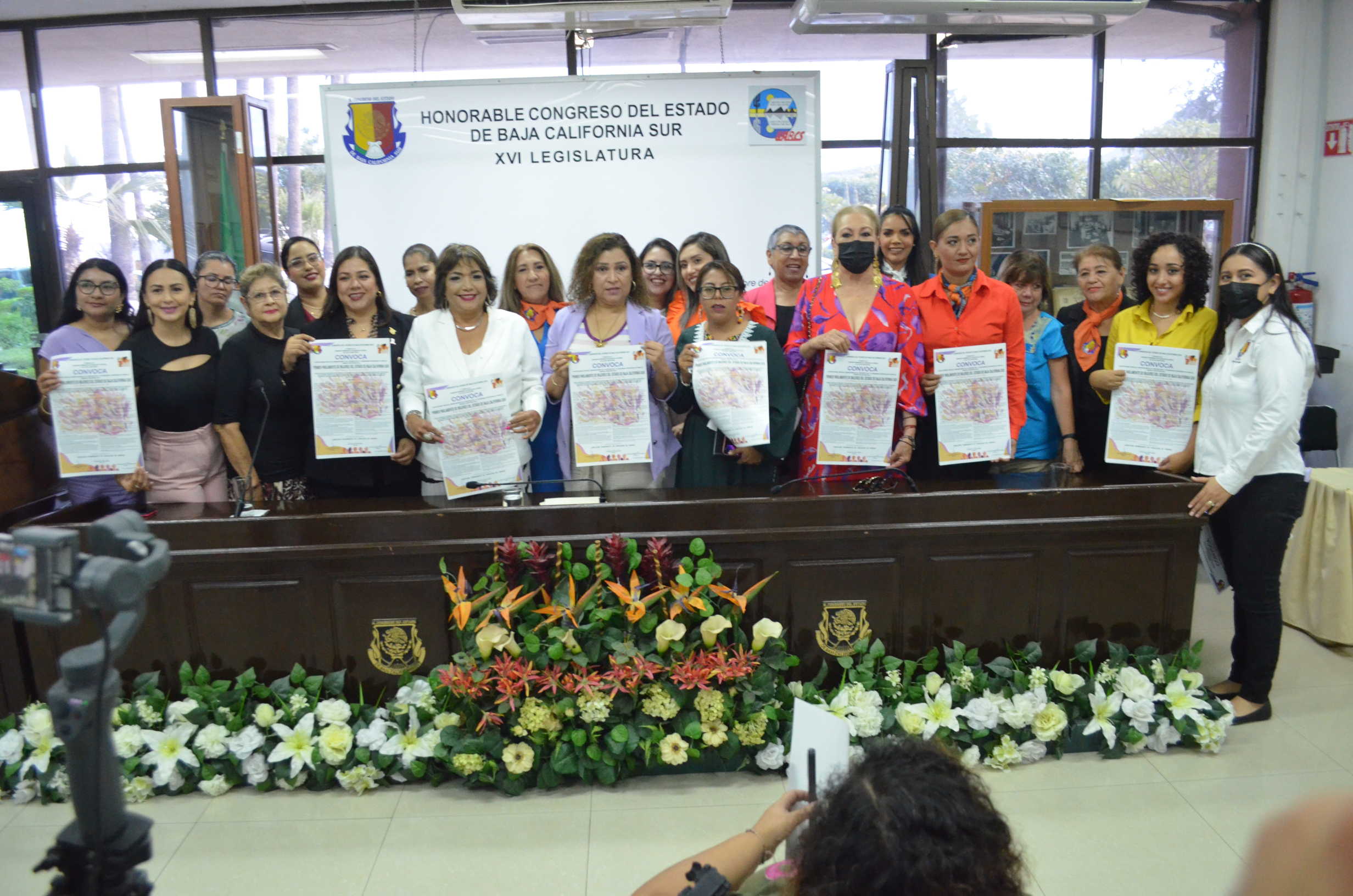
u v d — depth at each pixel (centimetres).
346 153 432
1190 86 511
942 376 289
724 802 245
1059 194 518
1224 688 301
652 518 257
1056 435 330
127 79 505
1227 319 282
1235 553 283
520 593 249
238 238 469
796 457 321
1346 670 324
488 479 275
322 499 301
